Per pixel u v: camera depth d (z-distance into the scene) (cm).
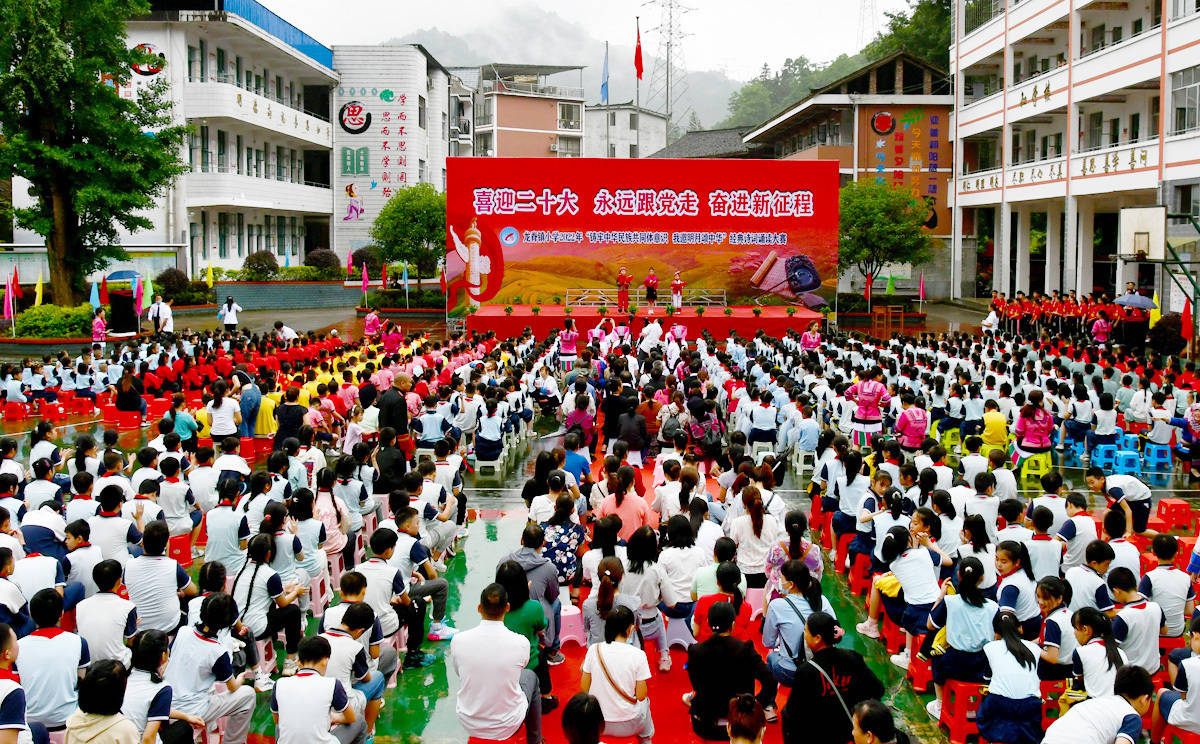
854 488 1028
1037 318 3136
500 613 609
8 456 978
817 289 3284
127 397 1728
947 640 697
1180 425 1516
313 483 1084
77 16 2842
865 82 4653
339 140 5319
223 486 845
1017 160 4147
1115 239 4141
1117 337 2717
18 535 808
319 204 5188
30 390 1900
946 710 707
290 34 4781
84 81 2820
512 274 3275
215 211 4350
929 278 4609
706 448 1379
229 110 4019
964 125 4344
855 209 3712
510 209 3262
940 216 4562
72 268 2994
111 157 2933
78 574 762
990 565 787
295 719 565
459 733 721
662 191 3272
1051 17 3450
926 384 1664
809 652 656
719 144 6188
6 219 3659
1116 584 683
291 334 2309
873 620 884
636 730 619
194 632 622
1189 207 2686
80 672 649
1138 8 3127
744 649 631
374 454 1333
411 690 788
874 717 473
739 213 3278
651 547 784
